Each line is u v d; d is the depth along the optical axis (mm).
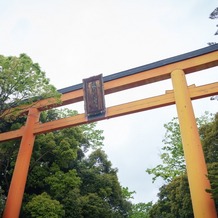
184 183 14609
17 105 13609
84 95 15867
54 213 14219
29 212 14531
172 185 16609
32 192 17109
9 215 13188
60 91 17156
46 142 17688
